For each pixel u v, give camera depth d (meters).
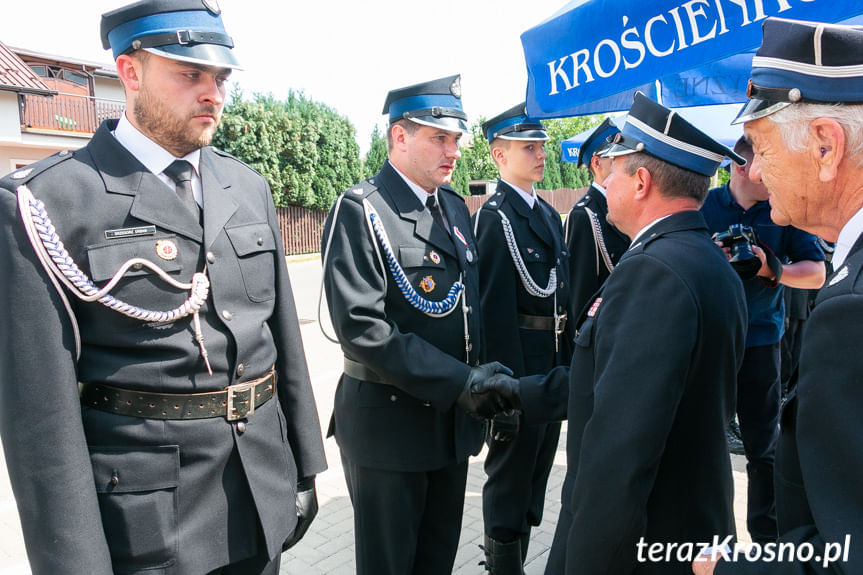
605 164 3.09
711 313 1.43
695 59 1.67
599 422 1.41
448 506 2.42
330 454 4.48
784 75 1.14
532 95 2.20
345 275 2.13
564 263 3.13
